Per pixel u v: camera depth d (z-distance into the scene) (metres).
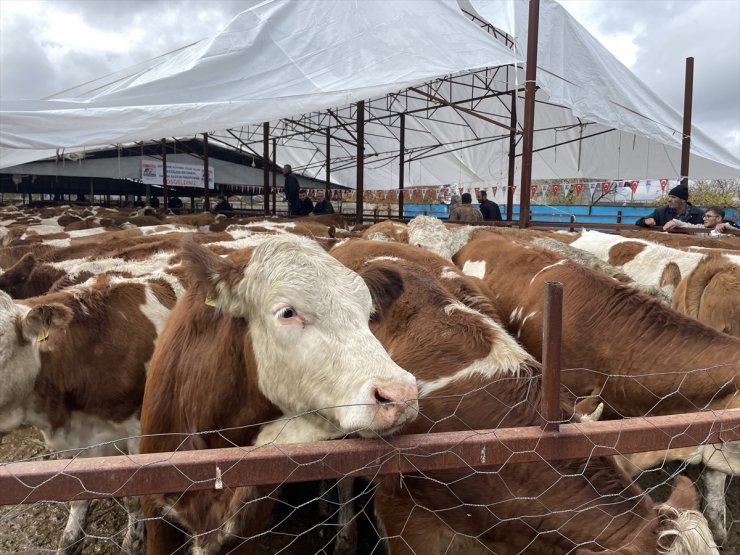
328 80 9.33
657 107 11.74
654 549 1.68
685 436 1.69
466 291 3.40
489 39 9.72
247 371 2.12
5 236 8.78
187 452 1.39
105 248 5.82
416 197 21.20
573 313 3.62
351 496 3.53
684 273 5.51
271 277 1.97
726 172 13.30
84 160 25.39
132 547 3.28
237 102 8.47
